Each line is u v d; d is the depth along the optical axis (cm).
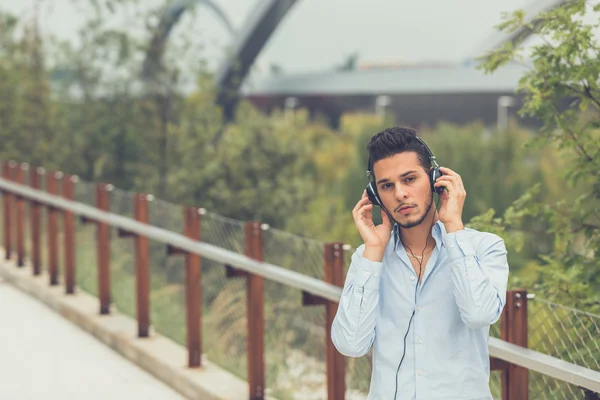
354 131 2170
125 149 1598
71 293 933
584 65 488
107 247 838
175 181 1457
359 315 292
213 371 655
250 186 1430
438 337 288
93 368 721
